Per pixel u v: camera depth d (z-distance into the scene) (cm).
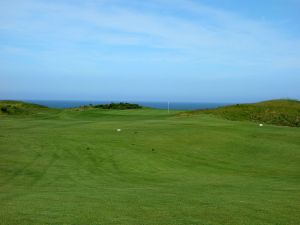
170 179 1994
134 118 5644
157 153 2722
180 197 1359
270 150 2878
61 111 7412
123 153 2664
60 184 1756
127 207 1160
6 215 1036
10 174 1966
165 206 1183
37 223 955
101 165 2327
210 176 2112
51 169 2134
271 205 1212
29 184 1739
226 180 1967
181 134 3416
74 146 2827
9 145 2770
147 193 1461
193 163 2491
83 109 7894
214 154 2761
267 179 2017
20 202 1231
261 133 3506
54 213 1065
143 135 3384
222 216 1059
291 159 2625
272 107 6088
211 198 1341
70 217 1020
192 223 983
